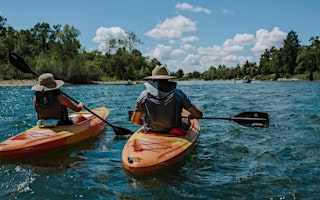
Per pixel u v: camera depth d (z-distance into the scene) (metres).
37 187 3.78
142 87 34.00
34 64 48.59
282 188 3.71
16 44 57.69
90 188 3.75
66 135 5.38
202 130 6.86
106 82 54.88
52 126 5.54
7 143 4.86
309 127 7.12
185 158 4.70
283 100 14.20
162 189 3.72
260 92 21.53
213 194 3.57
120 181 3.97
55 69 48.00
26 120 8.45
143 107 4.78
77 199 3.47
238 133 6.55
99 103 13.41
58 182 3.94
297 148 5.40
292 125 7.38
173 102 4.64
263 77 80.31
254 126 5.39
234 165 4.55
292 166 4.48
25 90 25.81
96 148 5.53
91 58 72.88
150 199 3.46
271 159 4.82
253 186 3.77
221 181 3.94
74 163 4.70
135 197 3.50
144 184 3.87
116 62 66.69
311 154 5.05
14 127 7.45
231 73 104.62
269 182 3.89
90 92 23.11
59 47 53.75
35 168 4.48
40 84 5.37
